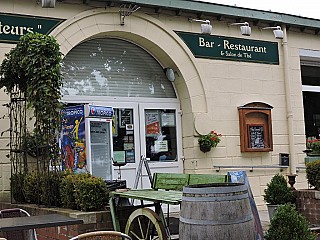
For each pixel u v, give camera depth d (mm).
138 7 8812
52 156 6793
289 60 10812
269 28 10453
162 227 5094
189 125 9578
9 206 7367
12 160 7668
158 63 9711
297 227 5355
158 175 6363
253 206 5770
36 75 6594
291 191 7324
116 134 9094
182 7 9297
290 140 10523
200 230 4301
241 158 9914
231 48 10055
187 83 9516
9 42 7926
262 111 10164
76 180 6207
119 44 9305
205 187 4398
